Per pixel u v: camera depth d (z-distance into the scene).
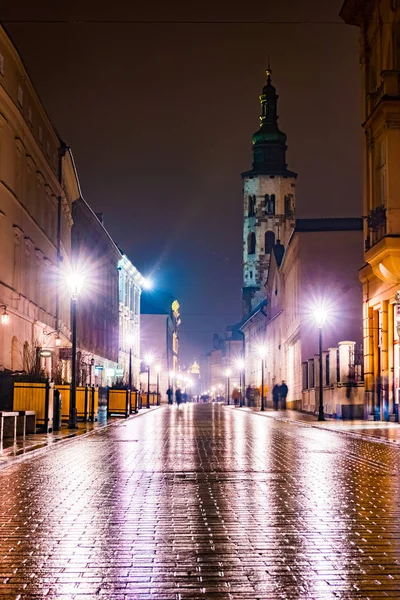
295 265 62.28
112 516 10.46
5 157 34.56
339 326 57.50
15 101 35.53
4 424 24.75
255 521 10.09
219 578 7.22
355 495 12.39
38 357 35.81
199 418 46.41
